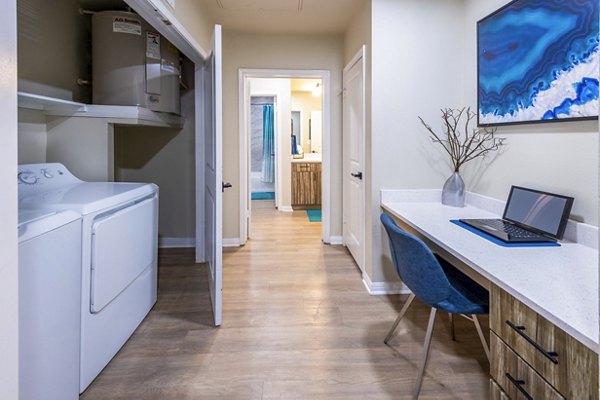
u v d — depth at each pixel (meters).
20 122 2.47
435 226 1.97
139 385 1.74
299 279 3.18
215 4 3.17
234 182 4.19
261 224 5.48
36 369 1.31
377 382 1.77
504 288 1.17
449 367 1.89
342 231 4.28
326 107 4.15
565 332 0.92
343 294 2.85
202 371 1.86
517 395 1.13
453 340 2.15
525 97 2.00
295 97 7.59
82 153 2.78
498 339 1.24
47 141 2.74
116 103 2.92
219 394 1.68
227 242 4.25
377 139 2.74
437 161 2.78
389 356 1.99
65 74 2.83
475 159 2.58
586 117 1.60
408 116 2.74
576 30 1.65
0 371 0.89
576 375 0.89
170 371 1.85
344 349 2.06
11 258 0.92
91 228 1.72
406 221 2.17
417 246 1.59
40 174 2.26
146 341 2.14
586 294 1.07
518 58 2.06
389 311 2.55
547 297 1.04
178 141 4.08
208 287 2.99
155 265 2.64
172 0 2.24
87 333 1.70
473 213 2.33
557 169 1.80
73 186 2.35
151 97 3.03
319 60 4.07
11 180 0.92
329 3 3.15
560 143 1.78
